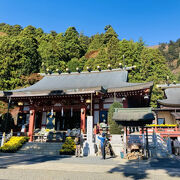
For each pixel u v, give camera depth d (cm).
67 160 1220
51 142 1875
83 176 752
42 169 881
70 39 8256
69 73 3167
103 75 2866
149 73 5562
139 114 1327
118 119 1326
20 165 994
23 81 5041
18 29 10319
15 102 2522
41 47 6981
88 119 1633
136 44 7069
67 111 2628
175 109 3212
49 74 3244
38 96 2125
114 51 5897
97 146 1584
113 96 2202
